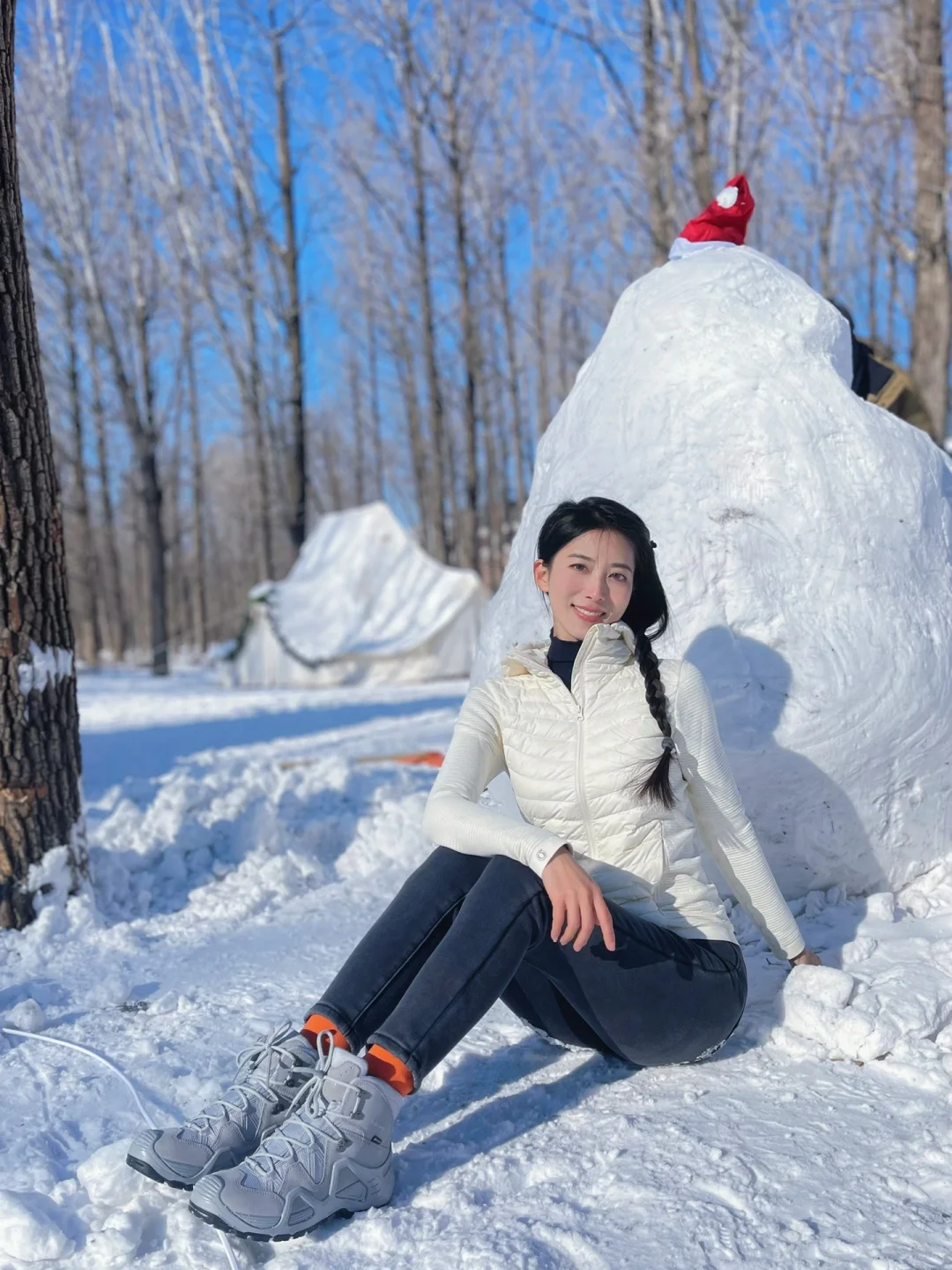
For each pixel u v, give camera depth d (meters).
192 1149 1.66
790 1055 2.09
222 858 3.70
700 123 11.71
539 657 2.13
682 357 2.79
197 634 34.41
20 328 2.94
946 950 2.32
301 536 18.97
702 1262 1.45
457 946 1.78
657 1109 1.90
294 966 2.76
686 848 2.04
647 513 2.72
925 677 2.56
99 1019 2.45
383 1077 1.73
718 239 3.16
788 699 2.49
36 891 3.02
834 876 2.69
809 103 12.84
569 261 26.97
